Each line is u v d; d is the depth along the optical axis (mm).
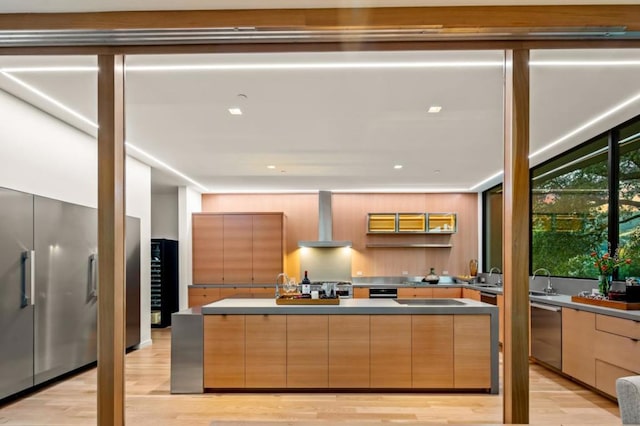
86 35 2471
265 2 2354
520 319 2525
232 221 7953
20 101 3709
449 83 3209
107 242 2637
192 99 3521
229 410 3459
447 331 3912
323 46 2584
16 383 3549
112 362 2598
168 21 2410
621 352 3402
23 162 3758
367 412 3404
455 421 3215
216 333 3939
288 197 8531
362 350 3910
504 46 2555
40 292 3852
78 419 3264
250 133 4504
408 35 2480
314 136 4609
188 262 7793
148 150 5219
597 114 3908
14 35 2463
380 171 6461
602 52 2689
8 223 3498
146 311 5941
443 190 8242
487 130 4367
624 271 4328
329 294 4320
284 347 3924
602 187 4691
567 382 4238
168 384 4172
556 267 5641
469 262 8227
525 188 2551
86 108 3908
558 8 2385
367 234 8320
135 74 3041
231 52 2607
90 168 4785
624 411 1428
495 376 3879
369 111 3826
